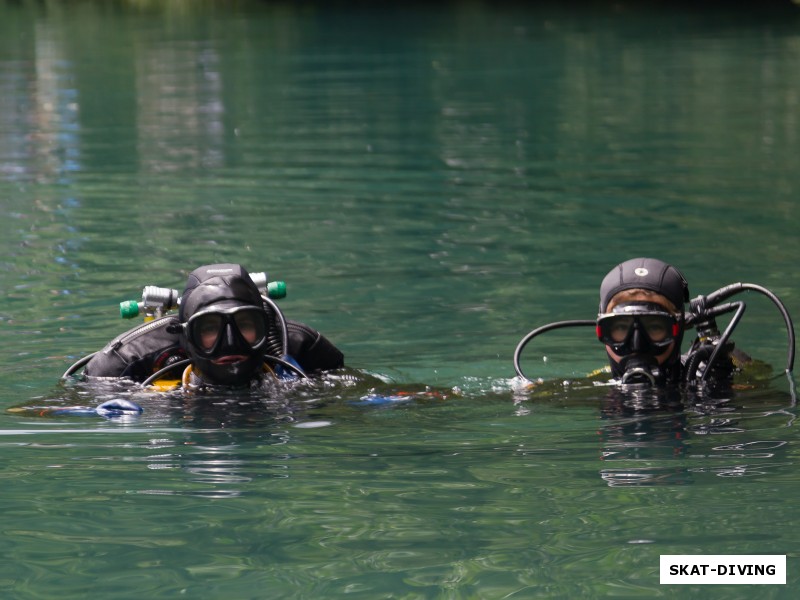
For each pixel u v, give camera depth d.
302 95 34.62
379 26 61.38
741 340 10.98
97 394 9.05
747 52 44.75
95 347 10.95
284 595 5.36
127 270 14.26
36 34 58.69
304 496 6.72
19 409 8.73
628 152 23.64
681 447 7.61
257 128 27.98
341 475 7.11
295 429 8.18
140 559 5.79
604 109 30.73
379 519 6.32
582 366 10.36
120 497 6.73
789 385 9.22
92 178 21.09
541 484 6.88
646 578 5.48
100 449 7.70
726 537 5.93
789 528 6.04
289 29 60.50
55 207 18.41
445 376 10.08
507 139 25.75
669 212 17.56
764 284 13.11
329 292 13.21
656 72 39.06
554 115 29.61
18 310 12.34
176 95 34.91
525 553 5.79
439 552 5.85
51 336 11.32
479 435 8.03
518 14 67.12
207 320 8.84
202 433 8.07
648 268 9.07
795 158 22.31
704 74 38.06
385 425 8.30
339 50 49.62
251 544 5.98
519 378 9.62
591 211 17.75
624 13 66.62
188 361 9.26
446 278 13.80
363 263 14.62
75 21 67.38
